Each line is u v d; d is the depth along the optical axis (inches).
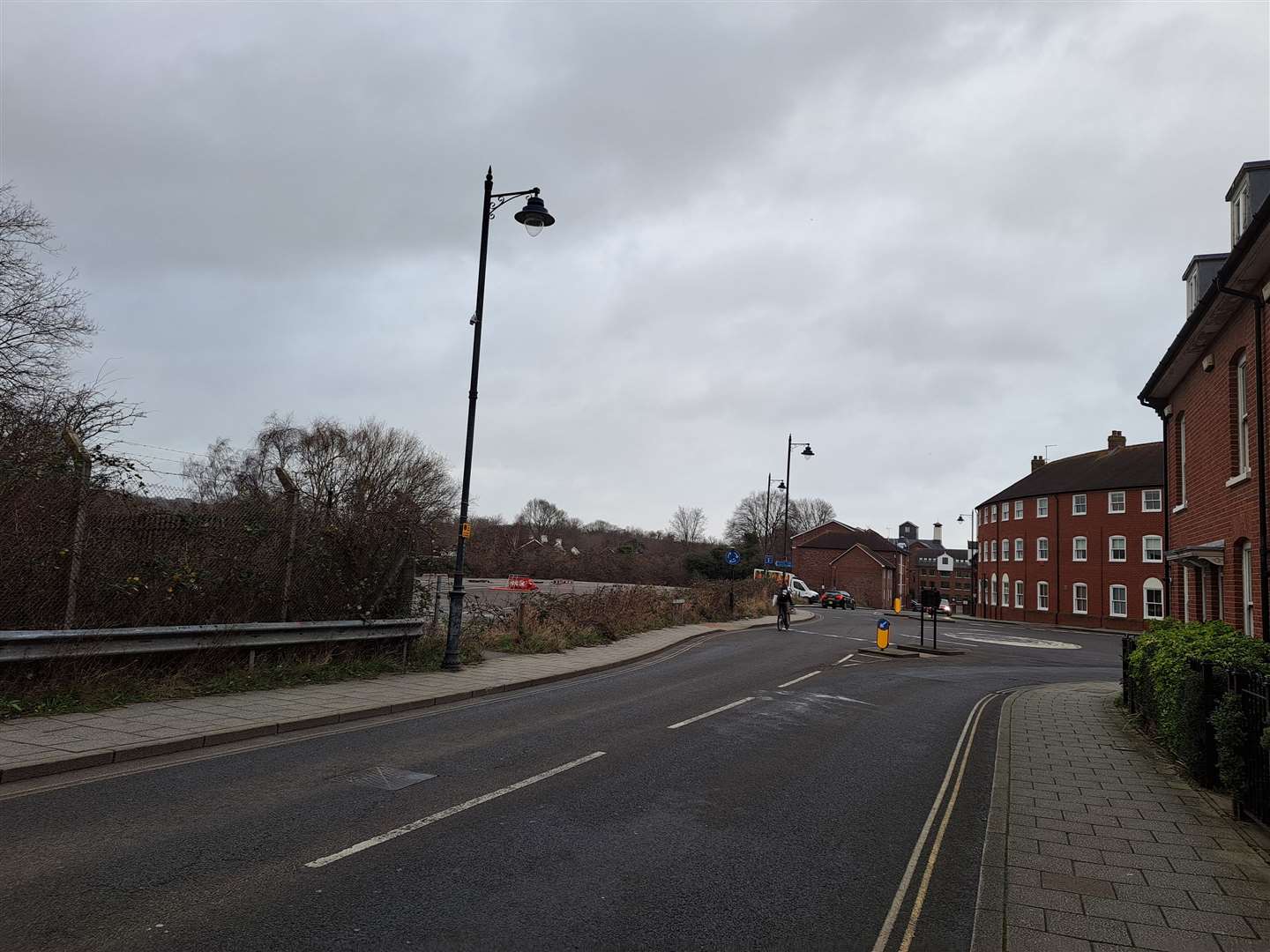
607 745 331.6
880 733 394.0
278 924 154.9
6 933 145.3
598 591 941.2
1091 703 518.0
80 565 355.9
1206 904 181.6
